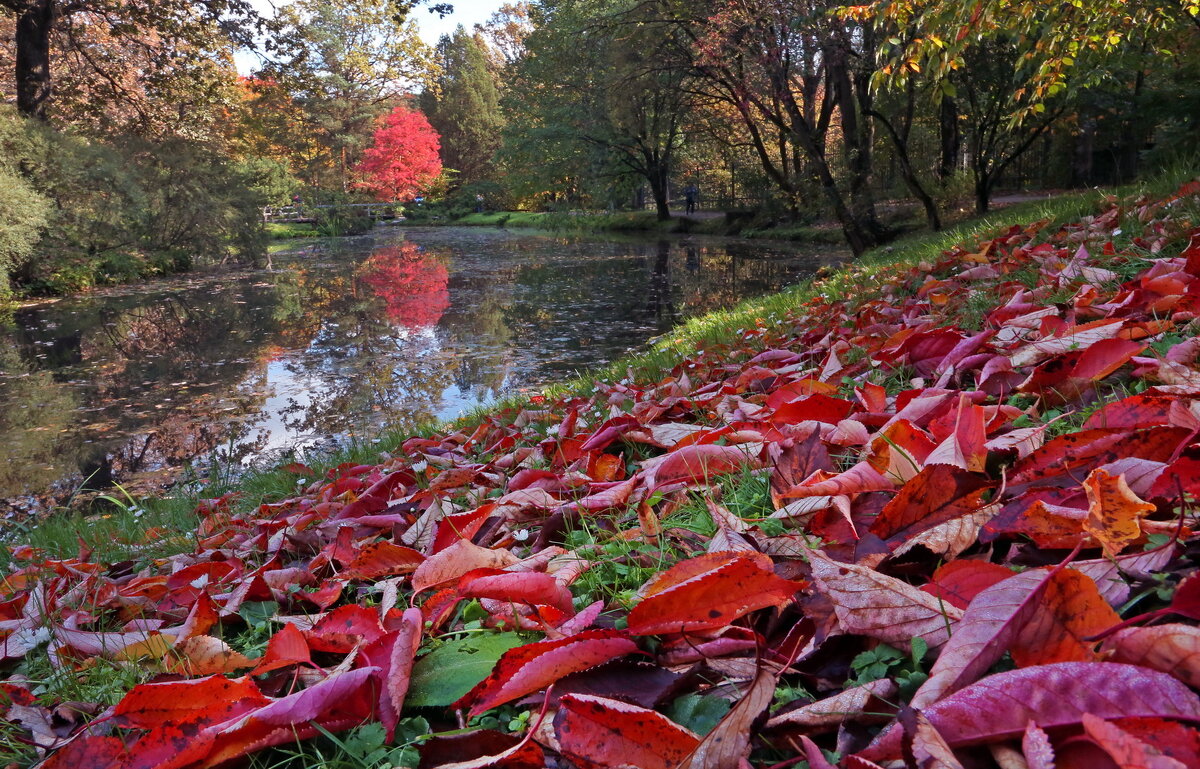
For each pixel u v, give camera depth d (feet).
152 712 3.71
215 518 11.53
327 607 5.44
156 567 9.17
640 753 2.75
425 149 192.95
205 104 82.07
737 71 52.24
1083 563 3.20
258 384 31.22
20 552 11.89
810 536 4.36
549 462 8.97
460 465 10.62
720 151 108.17
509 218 169.78
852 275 28.91
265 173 147.84
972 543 3.67
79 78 80.79
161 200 76.33
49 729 4.29
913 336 8.27
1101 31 19.22
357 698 3.58
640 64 55.57
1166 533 3.21
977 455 4.29
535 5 111.55
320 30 170.09
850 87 53.42
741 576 3.37
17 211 57.57
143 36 81.51
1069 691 2.23
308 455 19.79
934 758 2.16
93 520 16.30
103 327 47.24
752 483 5.67
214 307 53.98
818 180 56.44
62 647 5.44
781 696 3.09
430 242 115.96
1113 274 9.81
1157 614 2.56
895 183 80.28
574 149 111.96
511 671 3.35
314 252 104.01
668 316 41.29
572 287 55.36
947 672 2.60
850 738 2.69
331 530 7.72
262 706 3.59
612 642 3.36
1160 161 46.85
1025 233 18.54
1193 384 4.82
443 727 3.55
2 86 91.71
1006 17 19.30
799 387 7.81
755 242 87.86
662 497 6.03
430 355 34.91
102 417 27.20
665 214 116.16
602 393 14.97
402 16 52.11
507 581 4.09
